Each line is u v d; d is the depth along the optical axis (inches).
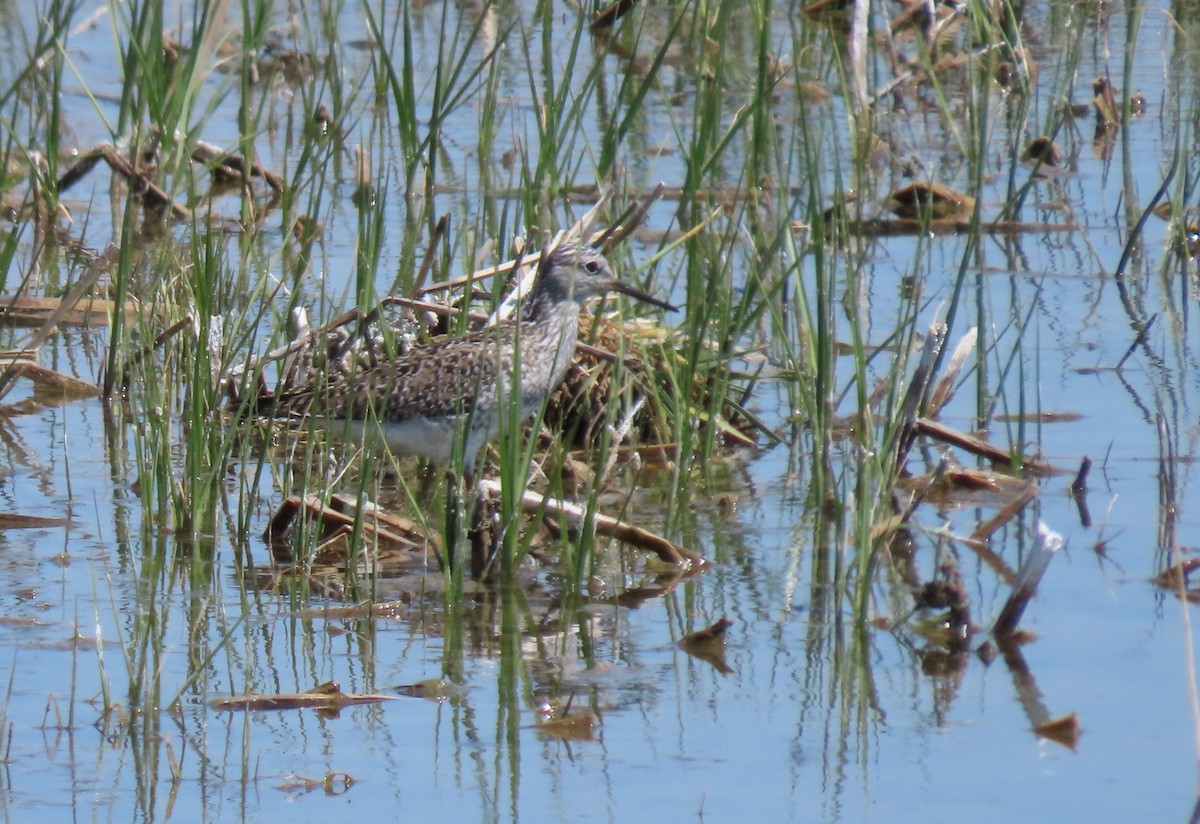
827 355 476.4
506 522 417.7
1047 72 872.9
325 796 314.5
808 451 517.3
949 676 365.7
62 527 447.8
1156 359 568.1
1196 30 912.3
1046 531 379.9
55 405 546.0
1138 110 830.5
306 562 429.4
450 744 336.2
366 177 709.9
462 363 479.2
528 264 548.4
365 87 856.3
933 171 747.4
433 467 506.9
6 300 621.3
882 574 423.2
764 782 319.6
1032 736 336.2
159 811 308.3
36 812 306.3
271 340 498.6
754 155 604.7
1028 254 673.0
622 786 319.0
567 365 502.6
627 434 526.9
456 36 639.1
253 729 341.7
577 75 866.8
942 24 884.6
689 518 465.7
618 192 653.3
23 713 344.5
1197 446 499.5
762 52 533.6
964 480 479.5
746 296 510.3
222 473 453.1
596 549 443.2
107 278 636.1
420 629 393.4
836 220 489.1
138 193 717.9
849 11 949.2
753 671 370.0
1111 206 722.8
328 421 463.5
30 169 632.4
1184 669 364.2
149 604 400.5
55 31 658.8
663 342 525.3
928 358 463.5
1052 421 522.3
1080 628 386.0
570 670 370.6
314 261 645.3
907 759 328.2
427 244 649.0
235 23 919.7
